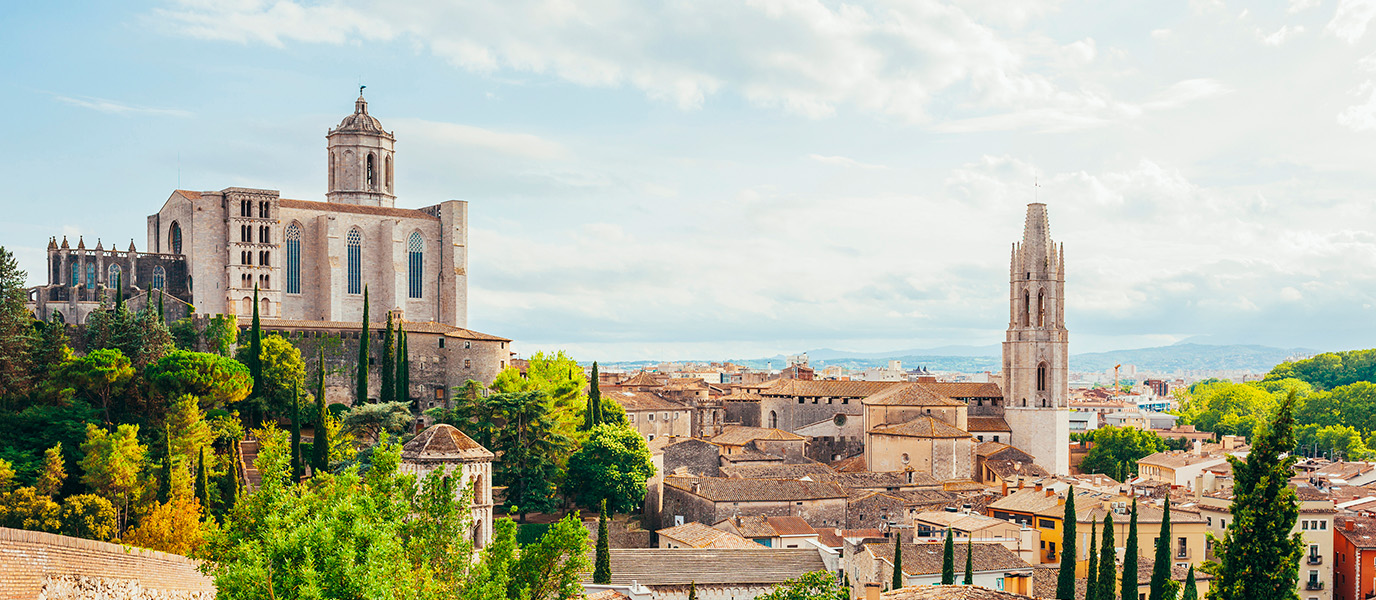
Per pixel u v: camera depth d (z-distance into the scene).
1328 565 156.38
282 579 49.91
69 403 143.62
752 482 170.25
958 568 127.50
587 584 104.19
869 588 81.06
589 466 167.62
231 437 148.00
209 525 64.94
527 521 161.25
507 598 68.62
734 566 120.12
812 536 154.38
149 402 152.75
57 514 111.31
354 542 51.59
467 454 90.44
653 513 177.75
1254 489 75.06
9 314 145.12
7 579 57.16
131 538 105.25
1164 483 199.50
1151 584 125.94
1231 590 74.88
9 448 129.50
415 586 60.59
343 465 154.38
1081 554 148.00
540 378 199.38
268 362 177.38
